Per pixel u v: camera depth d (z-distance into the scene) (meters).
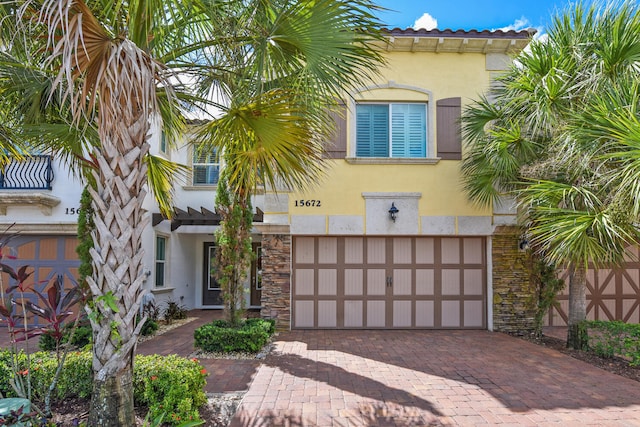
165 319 11.63
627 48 6.31
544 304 9.41
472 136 9.09
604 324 7.68
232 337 7.71
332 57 4.05
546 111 6.83
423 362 7.16
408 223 9.99
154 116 3.69
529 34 9.93
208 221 12.46
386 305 10.25
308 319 10.19
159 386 4.57
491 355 7.66
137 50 3.17
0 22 3.55
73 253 10.81
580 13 6.98
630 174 5.09
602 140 5.82
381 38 4.12
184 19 4.00
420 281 10.30
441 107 10.14
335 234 10.01
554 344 8.67
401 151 10.19
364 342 8.75
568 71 6.79
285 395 5.54
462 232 9.98
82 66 3.17
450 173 10.06
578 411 5.04
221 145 5.45
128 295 3.75
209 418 4.82
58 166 10.73
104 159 3.63
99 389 3.71
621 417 4.87
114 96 3.23
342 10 3.75
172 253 13.16
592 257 6.05
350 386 5.90
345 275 10.29
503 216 9.95
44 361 5.12
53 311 4.00
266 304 9.92
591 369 6.76
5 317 4.18
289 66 4.51
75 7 3.03
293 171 5.39
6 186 10.58
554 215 6.45
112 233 3.69
